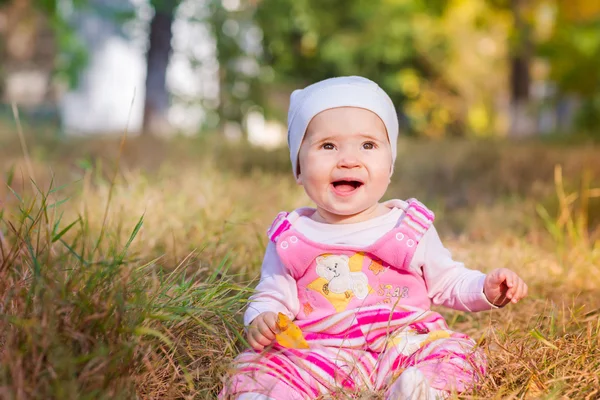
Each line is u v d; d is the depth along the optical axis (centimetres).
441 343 254
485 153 955
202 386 254
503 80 2397
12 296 235
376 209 289
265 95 1620
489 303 268
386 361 255
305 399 245
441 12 1927
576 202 578
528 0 1709
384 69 1914
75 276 244
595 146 1202
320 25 1795
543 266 404
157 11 1369
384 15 1823
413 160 945
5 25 1938
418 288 277
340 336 265
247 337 267
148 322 245
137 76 2452
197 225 405
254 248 390
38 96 2002
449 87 2198
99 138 1041
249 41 1761
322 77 1873
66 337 218
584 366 255
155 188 483
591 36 1584
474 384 239
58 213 429
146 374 237
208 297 278
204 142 1023
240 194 567
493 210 642
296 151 292
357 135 278
